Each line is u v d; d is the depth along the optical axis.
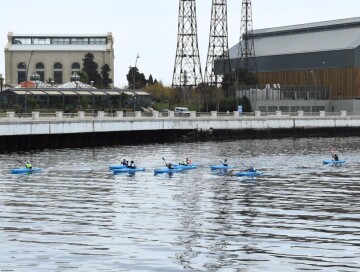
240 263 59.34
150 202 86.75
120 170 117.50
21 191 95.69
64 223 73.62
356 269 57.50
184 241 66.12
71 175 113.19
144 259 60.47
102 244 65.06
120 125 180.38
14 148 162.25
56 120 166.25
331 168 124.12
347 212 79.56
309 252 62.25
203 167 125.94
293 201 87.19
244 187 100.06
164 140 195.00
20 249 63.22
